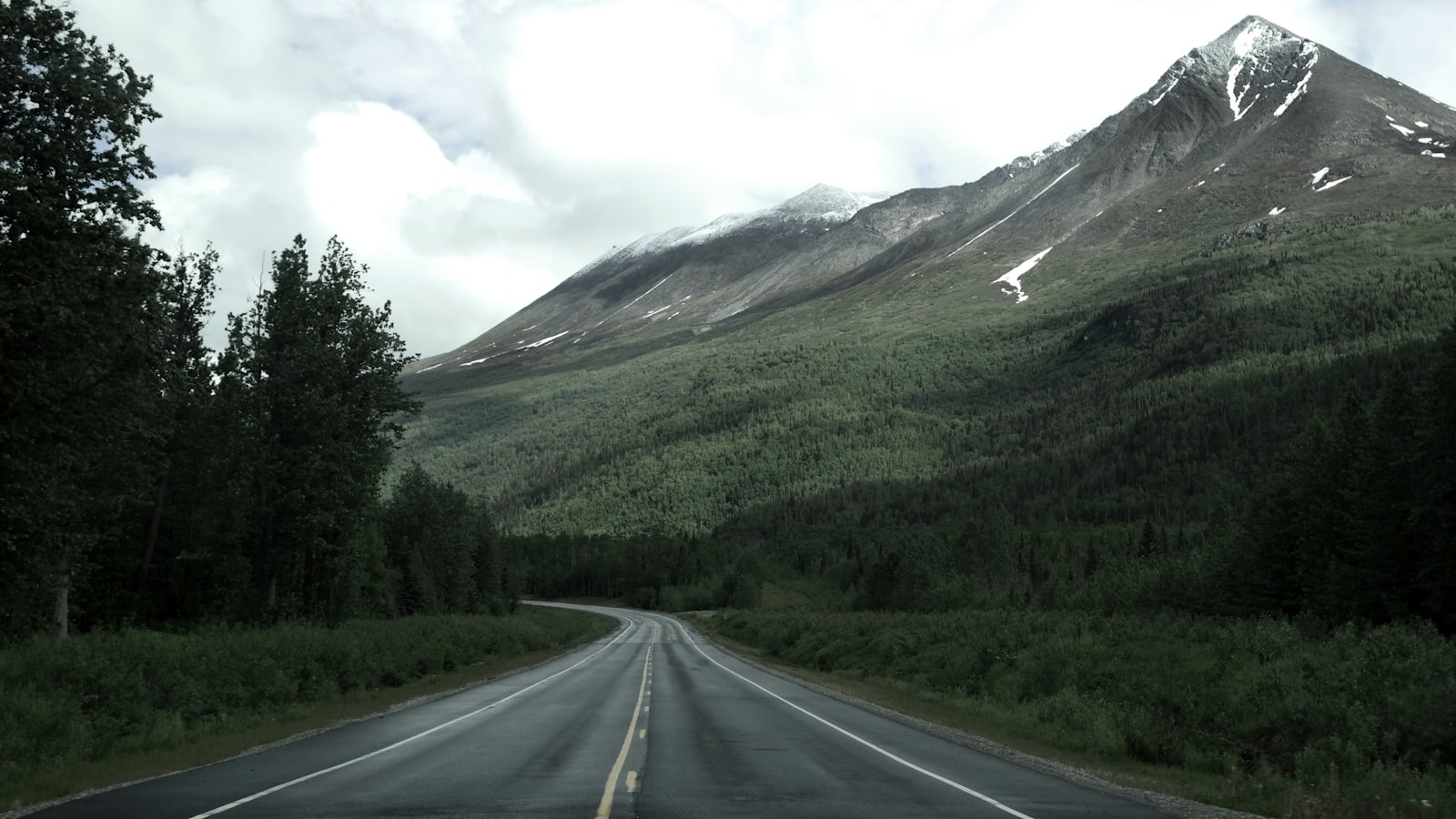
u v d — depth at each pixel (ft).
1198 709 69.10
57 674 61.72
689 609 525.75
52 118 79.66
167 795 41.63
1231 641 99.35
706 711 85.97
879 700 104.12
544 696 101.35
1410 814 43.06
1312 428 180.65
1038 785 47.91
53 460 82.02
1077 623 136.36
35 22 77.25
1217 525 305.12
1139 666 91.30
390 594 224.74
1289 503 184.03
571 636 274.16
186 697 70.28
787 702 98.07
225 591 140.97
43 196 75.51
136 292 85.05
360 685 103.04
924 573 318.24
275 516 137.80
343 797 40.86
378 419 142.82
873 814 38.06
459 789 43.06
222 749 58.80
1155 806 42.91
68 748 54.19
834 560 551.59
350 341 137.28
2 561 83.25
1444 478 137.90
